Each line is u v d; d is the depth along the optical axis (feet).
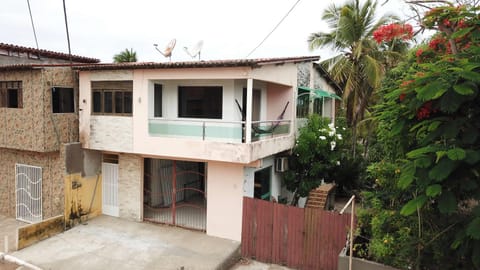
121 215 46.21
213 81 42.32
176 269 32.37
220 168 39.52
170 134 39.83
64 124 43.19
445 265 22.58
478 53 17.85
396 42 62.95
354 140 67.00
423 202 16.75
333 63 69.15
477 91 15.80
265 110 50.08
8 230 43.45
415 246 23.50
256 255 37.29
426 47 26.35
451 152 15.34
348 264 26.25
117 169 46.34
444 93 16.46
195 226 42.50
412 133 20.27
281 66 43.73
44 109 40.75
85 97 43.83
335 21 68.90
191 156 38.29
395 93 19.95
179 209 48.47
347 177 59.11
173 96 44.11
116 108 42.50
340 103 78.28
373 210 28.86
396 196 26.25
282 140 45.96
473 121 17.08
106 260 34.12
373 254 25.96
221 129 37.68
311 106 57.21
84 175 44.78
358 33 64.18
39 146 41.24
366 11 63.67
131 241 38.75
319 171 50.16
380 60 63.10
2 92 44.57
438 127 17.31
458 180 16.25
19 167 46.96
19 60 53.11
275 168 49.62
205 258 34.63
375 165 28.55
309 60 52.44
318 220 33.76
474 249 17.13
